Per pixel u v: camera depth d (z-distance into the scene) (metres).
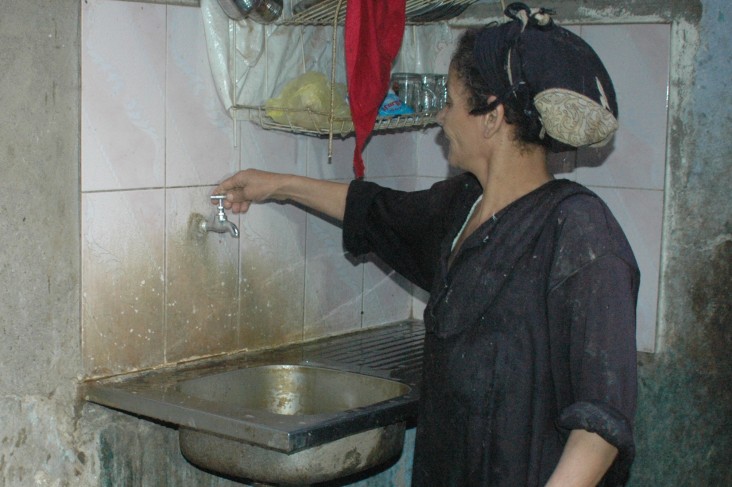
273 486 1.73
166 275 1.86
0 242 1.59
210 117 1.90
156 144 1.80
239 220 1.99
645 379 2.25
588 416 1.20
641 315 2.24
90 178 1.70
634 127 2.18
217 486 2.01
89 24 1.67
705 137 2.15
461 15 2.34
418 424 1.49
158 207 1.82
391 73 2.17
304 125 1.89
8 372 1.63
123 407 1.70
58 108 1.64
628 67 2.17
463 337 1.39
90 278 1.73
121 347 1.80
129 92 1.74
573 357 1.26
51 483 1.71
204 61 1.87
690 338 2.23
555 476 1.22
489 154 1.41
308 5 1.88
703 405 2.25
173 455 1.91
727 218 2.17
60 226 1.67
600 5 2.18
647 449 2.29
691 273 2.20
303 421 1.54
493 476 1.36
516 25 1.34
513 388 1.34
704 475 2.28
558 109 1.29
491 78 1.34
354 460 1.64
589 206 1.31
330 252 2.24
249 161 1.99
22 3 1.57
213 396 1.87
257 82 1.95
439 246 1.63
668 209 2.17
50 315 1.68
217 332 1.98
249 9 1.80
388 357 2.12
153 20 1.76
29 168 1.62
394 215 1.73
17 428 1.66
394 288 2.46
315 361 2.06
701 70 2.12
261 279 2.06
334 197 1.83
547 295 1.30
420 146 2.47
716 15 2.11
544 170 1.40
